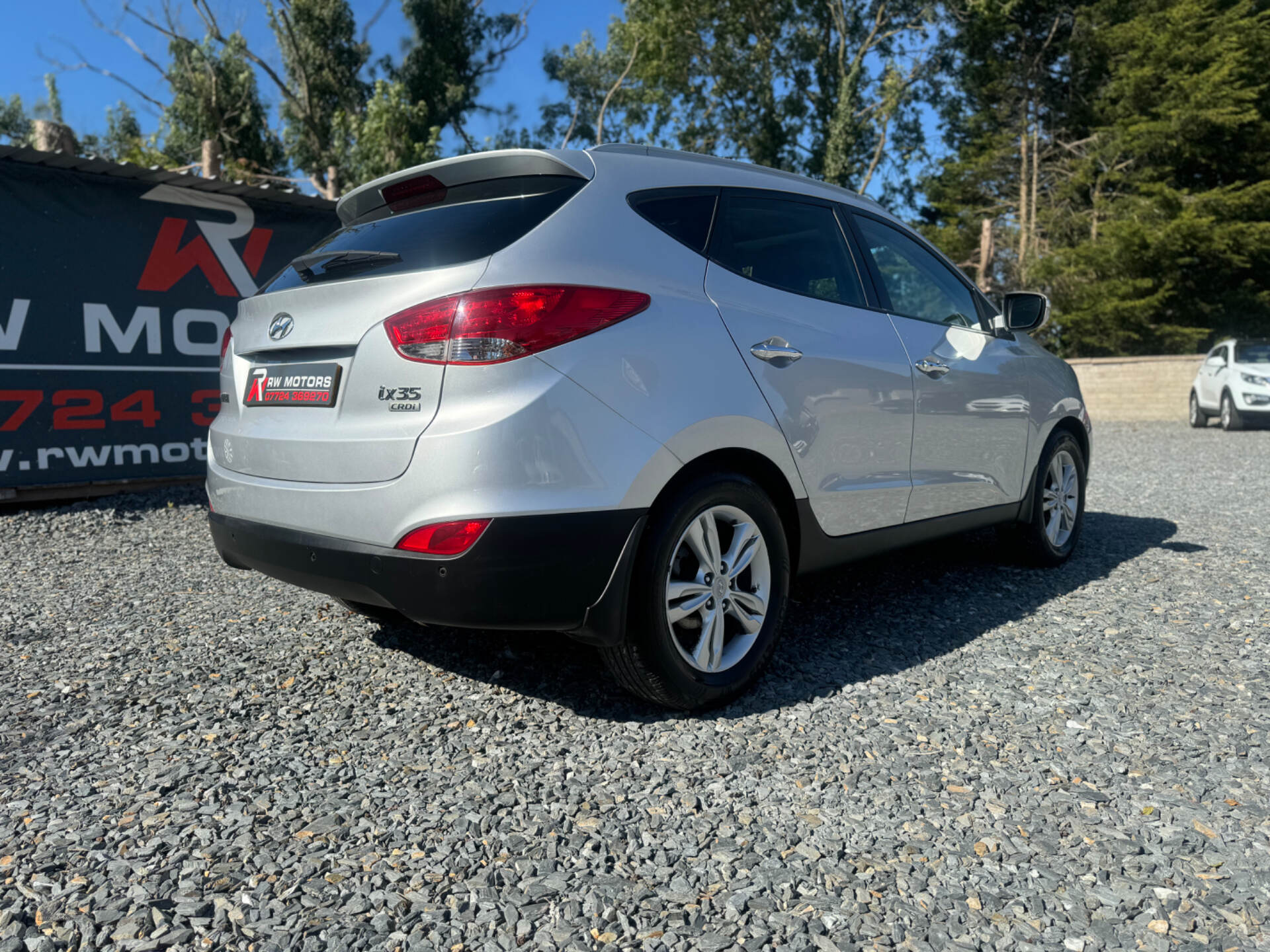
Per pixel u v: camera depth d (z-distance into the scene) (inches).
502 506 96.7
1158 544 217.8
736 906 76.2
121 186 272.7
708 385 112.4
